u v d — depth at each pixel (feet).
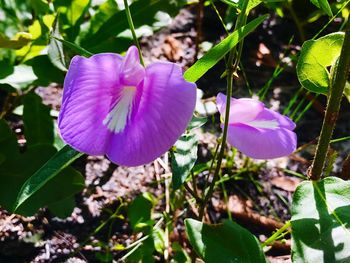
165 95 0.39
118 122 0.40
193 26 0.92
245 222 0.68
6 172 0.61
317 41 0.47
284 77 0.86
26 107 0.66
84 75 0.40
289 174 0.73
